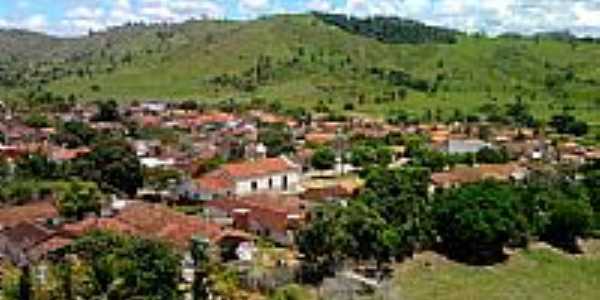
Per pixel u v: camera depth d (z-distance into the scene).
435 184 186.88
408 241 139.50
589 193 175.00
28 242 123.81
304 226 131.75
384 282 127.25
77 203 148.12
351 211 134.25
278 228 141.62
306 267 123.50
